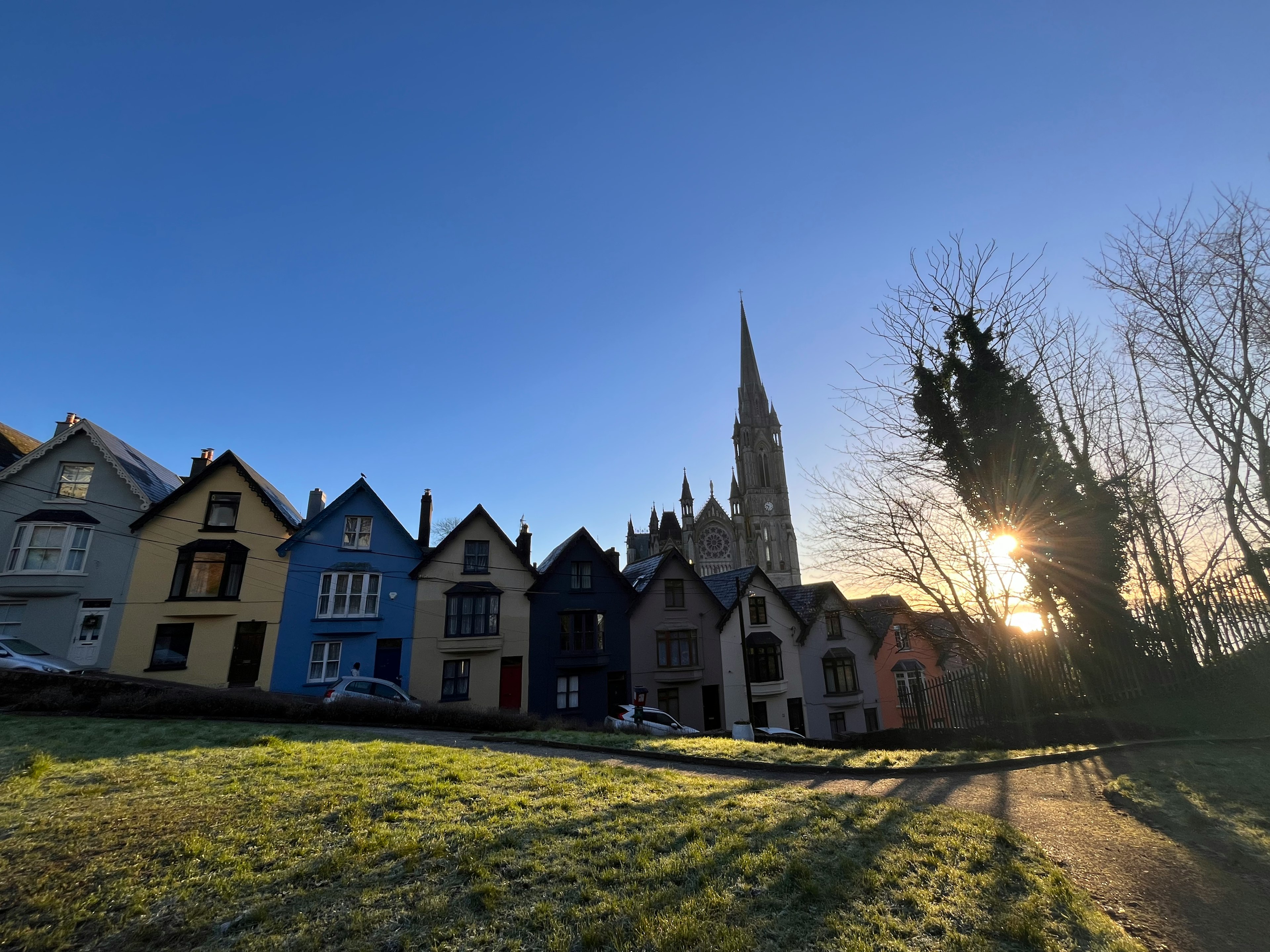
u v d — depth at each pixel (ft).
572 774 34.01
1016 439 62.90
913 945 16.02
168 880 19.38
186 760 36.14
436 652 99.04
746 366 336.70
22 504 86.69
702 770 40.11
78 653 83.15
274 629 91.20
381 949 15.83
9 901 17.92
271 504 95.71
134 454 104.47
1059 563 59.82
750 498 309.01
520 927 16.87
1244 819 24.76
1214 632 52.06
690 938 15.99
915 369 70.28
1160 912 18.13
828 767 39.40
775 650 120.78
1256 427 59.67
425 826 24.32
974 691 64.95
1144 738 43.88
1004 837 23.40
